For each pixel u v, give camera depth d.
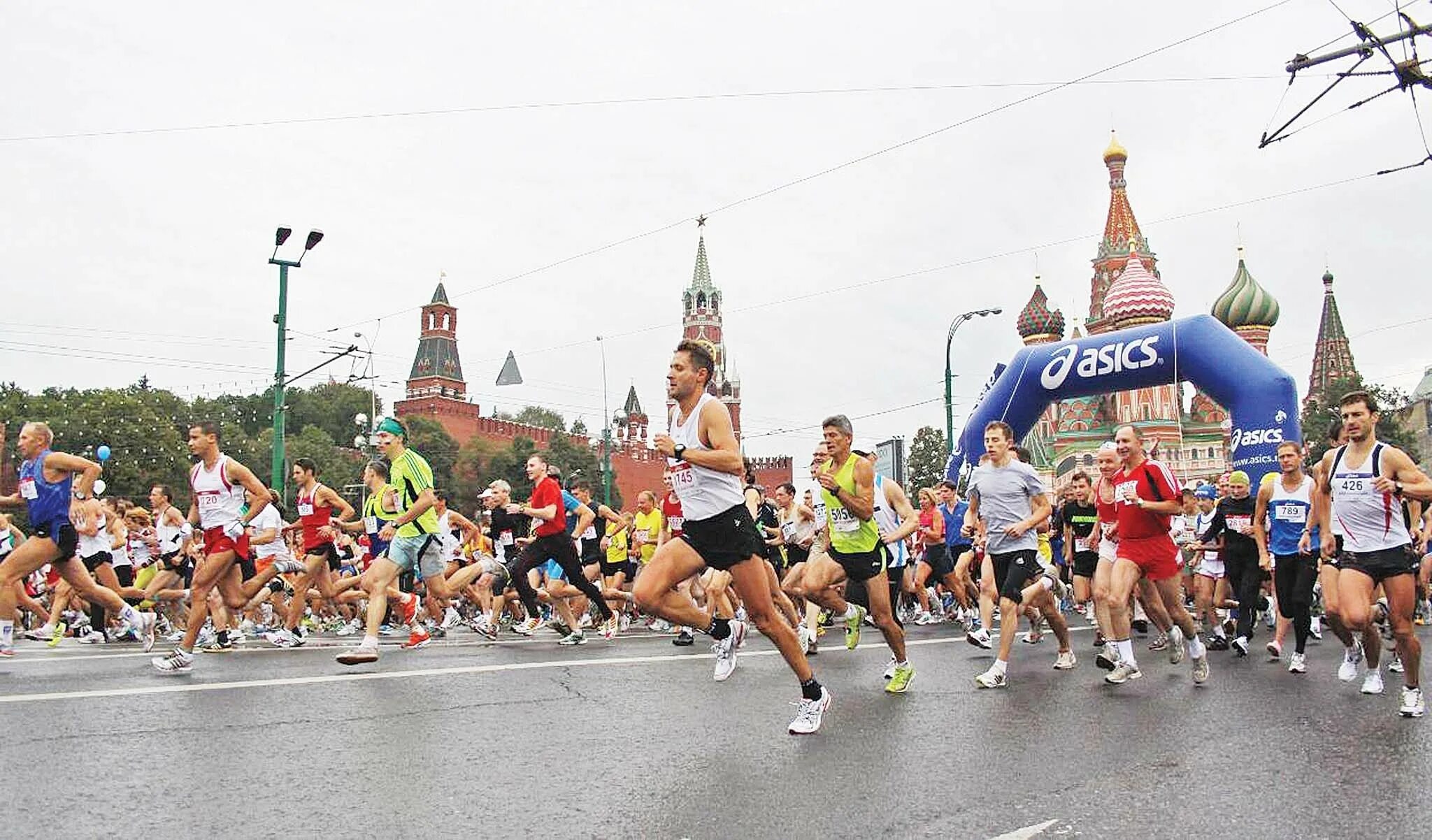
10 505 8.61
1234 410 17.48
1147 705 6.93
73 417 61.97
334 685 6.93
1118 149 70.94
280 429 24.67
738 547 5.53
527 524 13.67
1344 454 7.18
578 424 141.00
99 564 10.88
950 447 31.30
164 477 63.44
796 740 5.51
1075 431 59.41
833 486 7.21
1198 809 4.26
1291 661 9.15
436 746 5.14
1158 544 8.03
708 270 123.44
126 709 5.82
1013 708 6.74
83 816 3.83
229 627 9.90
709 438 5.58
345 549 15.15
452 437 92.75
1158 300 54.31
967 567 14.19
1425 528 11.57
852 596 8.95
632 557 16.47
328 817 3.90
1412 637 6.64
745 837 3.76
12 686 6.68
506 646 10.48
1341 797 4.49
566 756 5.02
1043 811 4.18
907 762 5.01
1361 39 13.17
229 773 4.50
